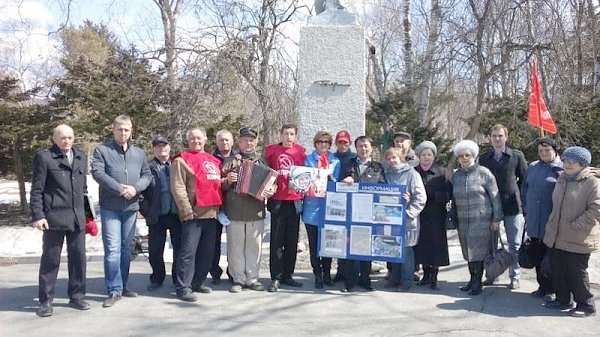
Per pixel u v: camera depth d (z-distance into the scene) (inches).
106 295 253.0
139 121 544.4
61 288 266.4
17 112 564.4
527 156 525.7
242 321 214.1
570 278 226.5
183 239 244.4
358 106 327.0
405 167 260.8
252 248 262.2
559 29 463.5
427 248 265.7
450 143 510.6
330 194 261.3
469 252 256.7
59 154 220.8
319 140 263.6
